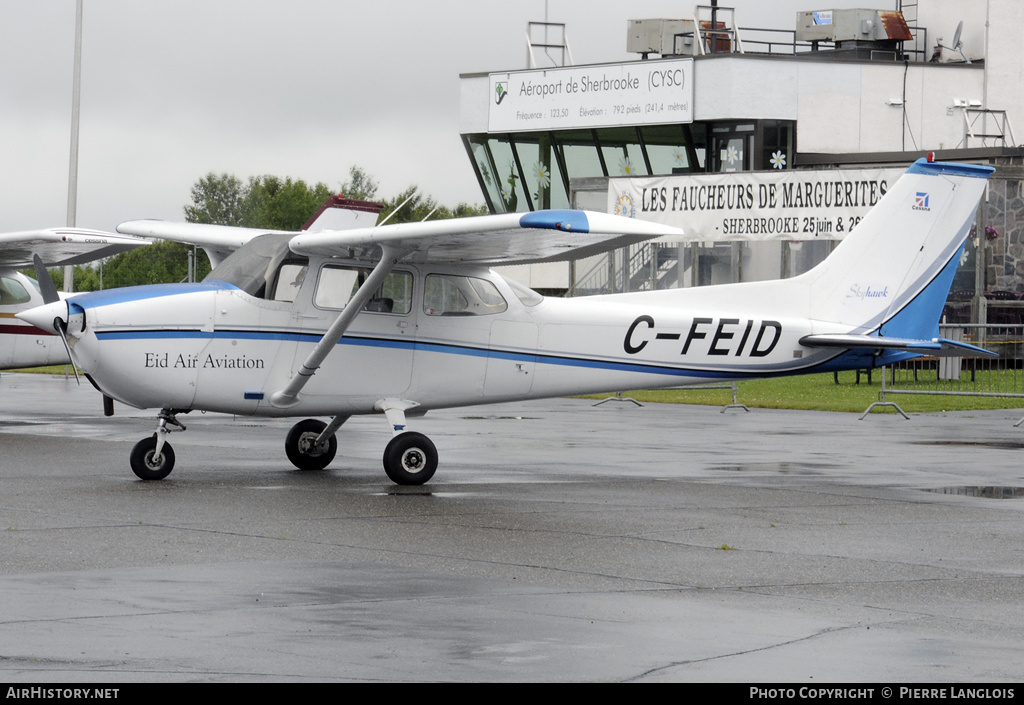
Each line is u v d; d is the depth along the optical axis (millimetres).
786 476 27203
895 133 81125
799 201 61250
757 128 77562
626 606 14359
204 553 17234
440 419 42781
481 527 19891
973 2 85375
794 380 63062
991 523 20859
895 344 29203
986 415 44594
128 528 19203
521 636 12891
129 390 24719
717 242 65750
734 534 19531
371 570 16250
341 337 25625
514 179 89000
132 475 26031
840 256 29828
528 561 17062
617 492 24438
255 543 18094
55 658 11812
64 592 14602
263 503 22172
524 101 86312
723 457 31047
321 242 24812
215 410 25578
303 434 27484
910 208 30188
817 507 22578
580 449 32875
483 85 88312
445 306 26688
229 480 25547
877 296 30094
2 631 12750
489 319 26922
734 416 44406
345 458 30141
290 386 25312
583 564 16922
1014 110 83875
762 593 15188
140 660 11789
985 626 13586
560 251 24906
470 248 24672
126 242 37656
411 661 11898
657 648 12516
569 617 13750
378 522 20250
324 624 13242
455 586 15328
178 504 21875
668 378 28453
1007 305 62750
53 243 37281
